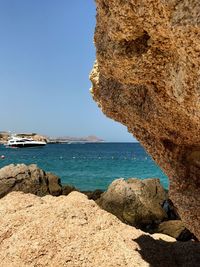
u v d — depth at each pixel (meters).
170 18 3.08
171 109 4.18
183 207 5.16
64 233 5.47
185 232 11.50
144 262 5.25
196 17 2.86
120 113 5.12
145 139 5.23
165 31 3.31
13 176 20.66
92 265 5.06
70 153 88.19
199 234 5.13
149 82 4.04
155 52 3.62
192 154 4.99
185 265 5.58
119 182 17.66
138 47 3.71
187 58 3.21
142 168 46.03
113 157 71.50
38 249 5.20
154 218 16.28
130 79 4.07
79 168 46.19
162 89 4.00
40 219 5.71
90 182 33.62
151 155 5.41
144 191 17.55
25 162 55.94
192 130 4.39
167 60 3.62
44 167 47.41
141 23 3.46
